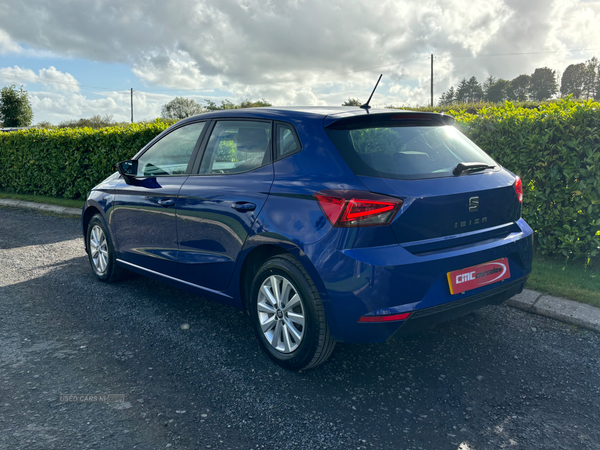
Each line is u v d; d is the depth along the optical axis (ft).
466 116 19.89
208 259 11.87
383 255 8.74
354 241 8.79
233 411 9.05
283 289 10.31
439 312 9.26
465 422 8.71
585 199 16.38
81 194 35.53
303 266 9.49
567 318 12.78
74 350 11.61
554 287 14.35
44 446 7.96
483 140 18.65
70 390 9.77
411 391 9.74
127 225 14.80
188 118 13.76
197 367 10.76
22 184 40.24
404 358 11.10
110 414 8.92
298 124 10.48
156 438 8.22
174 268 13.20
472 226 9.82
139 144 30.83
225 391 9.75
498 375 10.33
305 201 9.49
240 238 10.77
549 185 17.19
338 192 8.99
